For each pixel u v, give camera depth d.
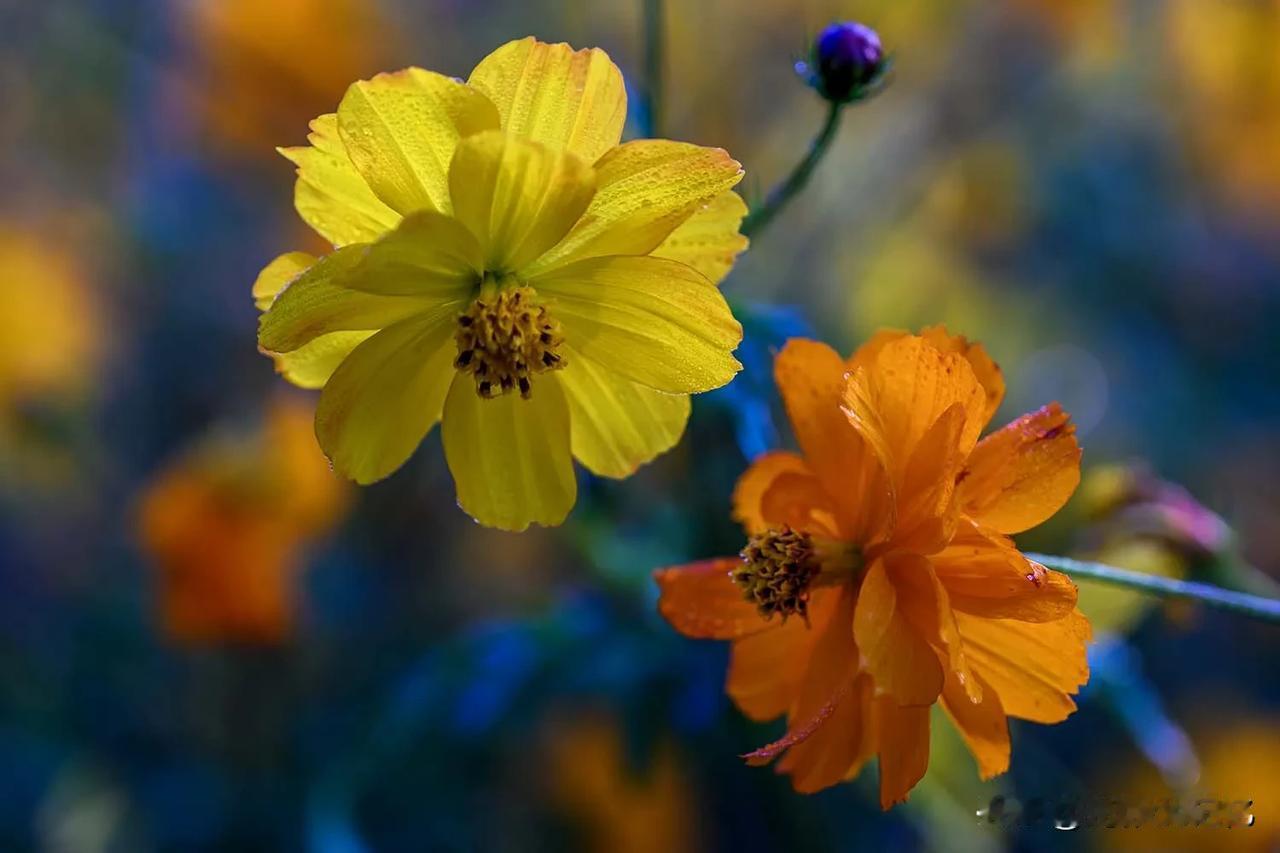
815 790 0.34
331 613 0.55
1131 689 0.42
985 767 0.34
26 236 0.62
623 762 0.44
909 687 0.33
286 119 0.62
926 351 0.33
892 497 0.33
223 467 0.47
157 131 0.65
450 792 0.52
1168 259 0.68
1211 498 0.64
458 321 0.33
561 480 0.34
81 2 0.63
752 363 0.38
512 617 0.46
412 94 0.32
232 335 0.64
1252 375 0.68
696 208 0.33
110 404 0.61
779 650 0.35
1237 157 0.67
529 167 0.32
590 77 0.33
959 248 0.65
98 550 0.59
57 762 0.52
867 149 0.62
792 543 0.34
